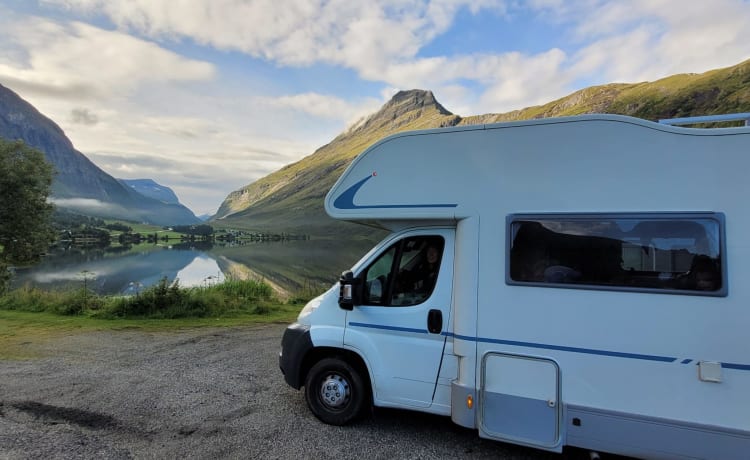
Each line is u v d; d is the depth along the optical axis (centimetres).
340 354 462
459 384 391
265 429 445
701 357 325
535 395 365
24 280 3934
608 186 361
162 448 401
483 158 400
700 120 366
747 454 312
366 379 455
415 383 417
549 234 372
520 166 388
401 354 423
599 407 347
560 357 359
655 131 352
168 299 1182
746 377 315
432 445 418
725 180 333
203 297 1223
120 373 637
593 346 351
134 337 902
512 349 374
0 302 1289
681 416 328
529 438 365
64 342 846
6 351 770
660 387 333
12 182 2405
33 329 979
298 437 428
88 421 460
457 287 401
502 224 388
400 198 428
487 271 388
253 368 671
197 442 415
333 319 461
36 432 428
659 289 337
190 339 886
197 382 598
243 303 1368
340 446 411
